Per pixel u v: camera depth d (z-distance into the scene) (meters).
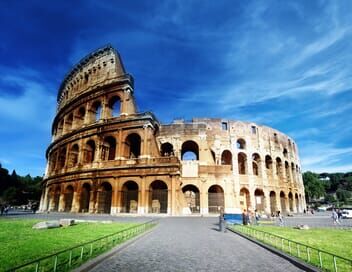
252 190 62.97
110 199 50.44
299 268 11.68
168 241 18.47
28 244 16.28
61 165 65.31
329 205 136.50
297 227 29.47
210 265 11.91
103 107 57.50
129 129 52.41
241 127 67.88
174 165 47.56
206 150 59.50
